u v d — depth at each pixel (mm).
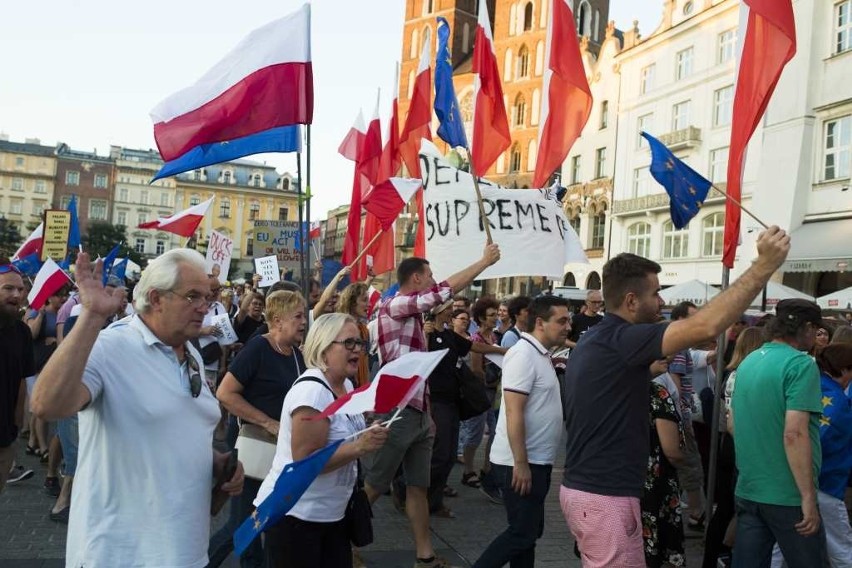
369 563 5438
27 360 5203
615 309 3430
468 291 49344
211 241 12312
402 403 2896
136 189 101688
